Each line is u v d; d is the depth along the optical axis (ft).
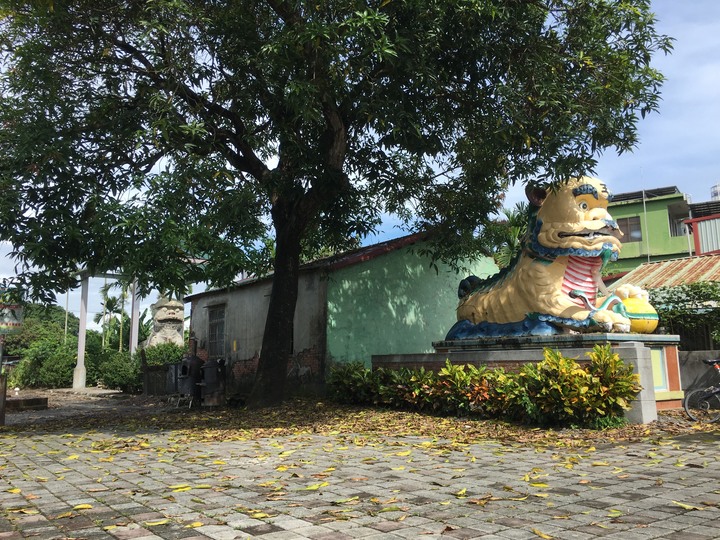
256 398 40.22
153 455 23.79
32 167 29.07
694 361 37.83
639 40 32.63
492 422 30.81
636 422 28.71
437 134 37.70
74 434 31.32
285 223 40.19
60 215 29.76
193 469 20.57
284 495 16.47
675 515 14.14
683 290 40.40
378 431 29.91
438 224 46.32
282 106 36.14
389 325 49.73
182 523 13.85
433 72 31.58
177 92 33.81
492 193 44.88
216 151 36.17
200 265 31.27
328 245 47.26
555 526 13.32
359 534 12.86
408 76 31.40
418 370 38.42
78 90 34.83
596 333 31.83
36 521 14.20
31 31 33.73
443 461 21.66
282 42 29.07
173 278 28.02
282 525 13.58
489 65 33.27
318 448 24.97
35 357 88.28
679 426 28.25
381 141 34.88
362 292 48.60
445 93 36.01
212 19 33.37
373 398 38.73
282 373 40.70
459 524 13.57
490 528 13.21
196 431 30.96
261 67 32.42
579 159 29.76
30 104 31.99
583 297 33.37
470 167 42.63
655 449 23.21
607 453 22.74
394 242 50.55
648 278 48.70
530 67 31.81
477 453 23.32
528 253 36.17
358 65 30.89
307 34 27.76
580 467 20.22
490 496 16.05
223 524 13.70
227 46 33.58
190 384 46.37
